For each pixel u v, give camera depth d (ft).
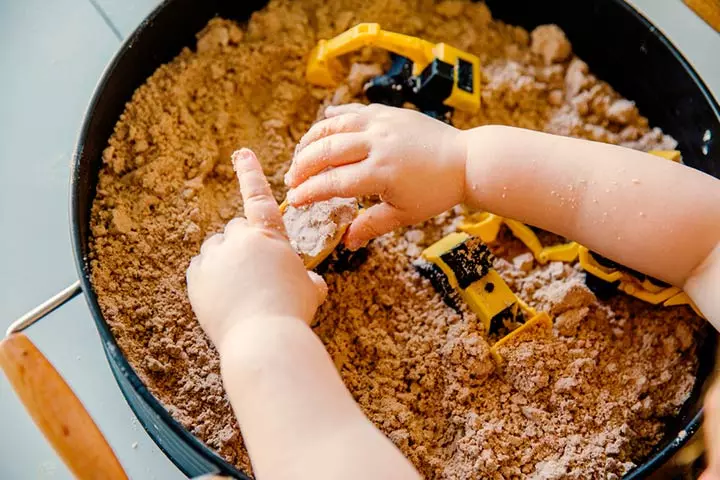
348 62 2.75
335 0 2.81
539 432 2.42
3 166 2.75
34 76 2.83
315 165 2.43
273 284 2.24
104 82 2.47
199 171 2.59
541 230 2.65
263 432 2.12
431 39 2.83
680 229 2.34
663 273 2.39
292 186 2.45
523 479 2.38
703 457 2.31
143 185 2.54
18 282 2.65
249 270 2.25
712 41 2.95
